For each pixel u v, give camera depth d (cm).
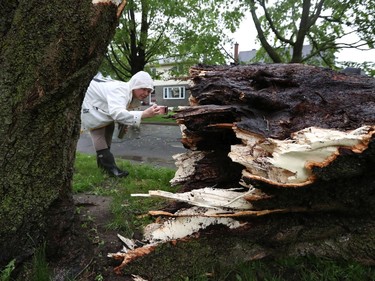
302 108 186
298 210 185
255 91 207
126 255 190
